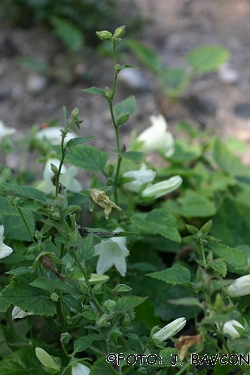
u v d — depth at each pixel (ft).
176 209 4.98
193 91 7.22
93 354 4.27
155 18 8.75
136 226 4.63
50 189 4.59
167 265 5.01
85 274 3.84
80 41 7.33
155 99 7.04
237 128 6.70
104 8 8.09
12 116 6.67
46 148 4.88
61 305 4.06
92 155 4.59
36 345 4.27
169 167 5.45
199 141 6.31
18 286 3.98
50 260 3.83
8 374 4.10
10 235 4.36
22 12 7.97
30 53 7.60
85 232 3.94
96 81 7.29
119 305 3.87
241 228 4.84
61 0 7.86
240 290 3.97
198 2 9.36
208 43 8.30
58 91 7.08
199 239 4.23
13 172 5.62
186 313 4.45
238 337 3.85
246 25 8.86
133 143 4.95
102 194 3.90
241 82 7.48
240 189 5.35
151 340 3.97
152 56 6.94
